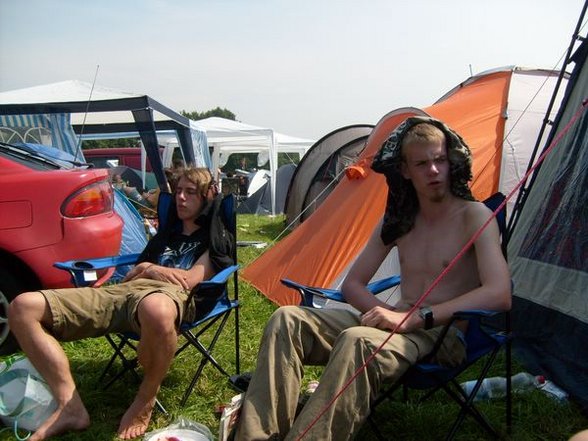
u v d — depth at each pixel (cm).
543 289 372
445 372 244
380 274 414
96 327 286
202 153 1314
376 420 291
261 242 925
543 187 389
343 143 1087
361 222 476
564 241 363
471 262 261
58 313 276
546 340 359
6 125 848
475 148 479
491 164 472
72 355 378
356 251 466
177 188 338
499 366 357
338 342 230
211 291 310
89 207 395
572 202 361
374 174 492
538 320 371
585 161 353
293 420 234
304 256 505
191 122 1180
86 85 1098
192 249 331
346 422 218
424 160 259
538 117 498
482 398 314
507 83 538
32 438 262
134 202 1030
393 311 256
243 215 1587
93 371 353
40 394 277
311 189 1045
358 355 224
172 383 336
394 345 230
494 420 289
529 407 301
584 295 337
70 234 385
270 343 240
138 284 303
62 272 381
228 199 339
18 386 282
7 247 374
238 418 236
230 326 444
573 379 319
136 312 275
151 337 271
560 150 374
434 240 268
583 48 358
